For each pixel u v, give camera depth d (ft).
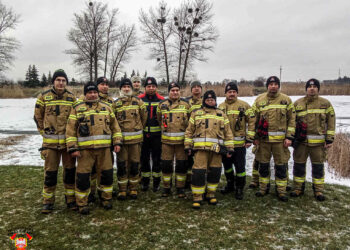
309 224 12.16
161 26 96.73
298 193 15.65
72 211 13.16
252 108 15.93
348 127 33.01
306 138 15.20
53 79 12.81
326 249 10.22
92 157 12.85
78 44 115.65
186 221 12.32
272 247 10.32
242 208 13.84
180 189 15.40
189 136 14.20
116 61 128.57
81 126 12.41
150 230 11.43
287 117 15.11
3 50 109.70
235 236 11.07
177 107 15.30
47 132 12.51
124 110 14.79
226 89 15.61
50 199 13.00
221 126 13.98
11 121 46.68
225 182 18.17
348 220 12.57
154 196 15.48
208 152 14.08
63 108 12.82
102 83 15.21
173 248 10.14
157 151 16.17
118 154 14.65
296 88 80.64
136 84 18.56
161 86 102.01
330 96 76.13
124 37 126.52
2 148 27.55
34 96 100.42
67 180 13.15
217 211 13.44
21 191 15.69
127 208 13.66
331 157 21.74
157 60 99.96
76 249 9.93
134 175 15.06
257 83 103.40
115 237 10.82
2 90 99.86
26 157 24.22
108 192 13.48
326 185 17.61
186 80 97.96
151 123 16.06
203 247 10.23
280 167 14.97
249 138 14.94
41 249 9.87
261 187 15.66
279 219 12.62
